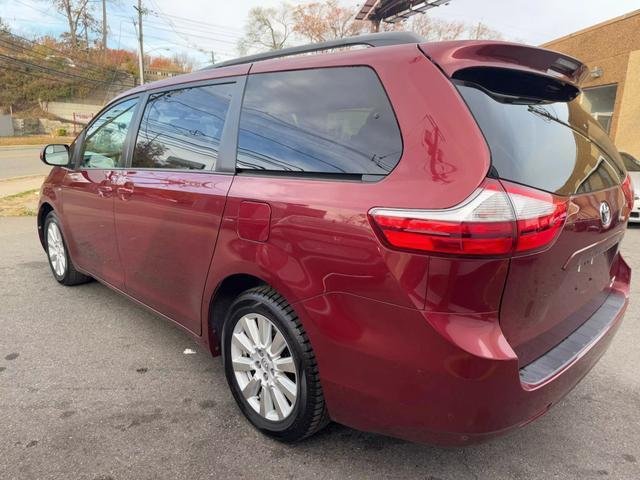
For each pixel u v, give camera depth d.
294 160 2.11
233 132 2.44
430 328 1.62
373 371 1.78
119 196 3.17
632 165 8.33
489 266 1.57
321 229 1.86
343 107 2.00
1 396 2.67
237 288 2.52
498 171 1.60
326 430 2.42
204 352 3.24
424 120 1.73
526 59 1.93
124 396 2.69
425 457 2.23
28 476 2.06
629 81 12.85
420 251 1.60
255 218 2.14
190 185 2.56
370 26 35.97
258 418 2.35
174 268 2.74
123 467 2.12
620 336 3.57
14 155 31.25
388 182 1.73
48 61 58.25
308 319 1.96
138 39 33.75
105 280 3.63
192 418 2.49
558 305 1.99
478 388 1.61
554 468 2.17
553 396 1.87
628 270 2.72
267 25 46.75
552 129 2.00
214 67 2.79
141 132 3.14
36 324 3.65
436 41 1.90
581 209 1.89
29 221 8.19
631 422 2.52
